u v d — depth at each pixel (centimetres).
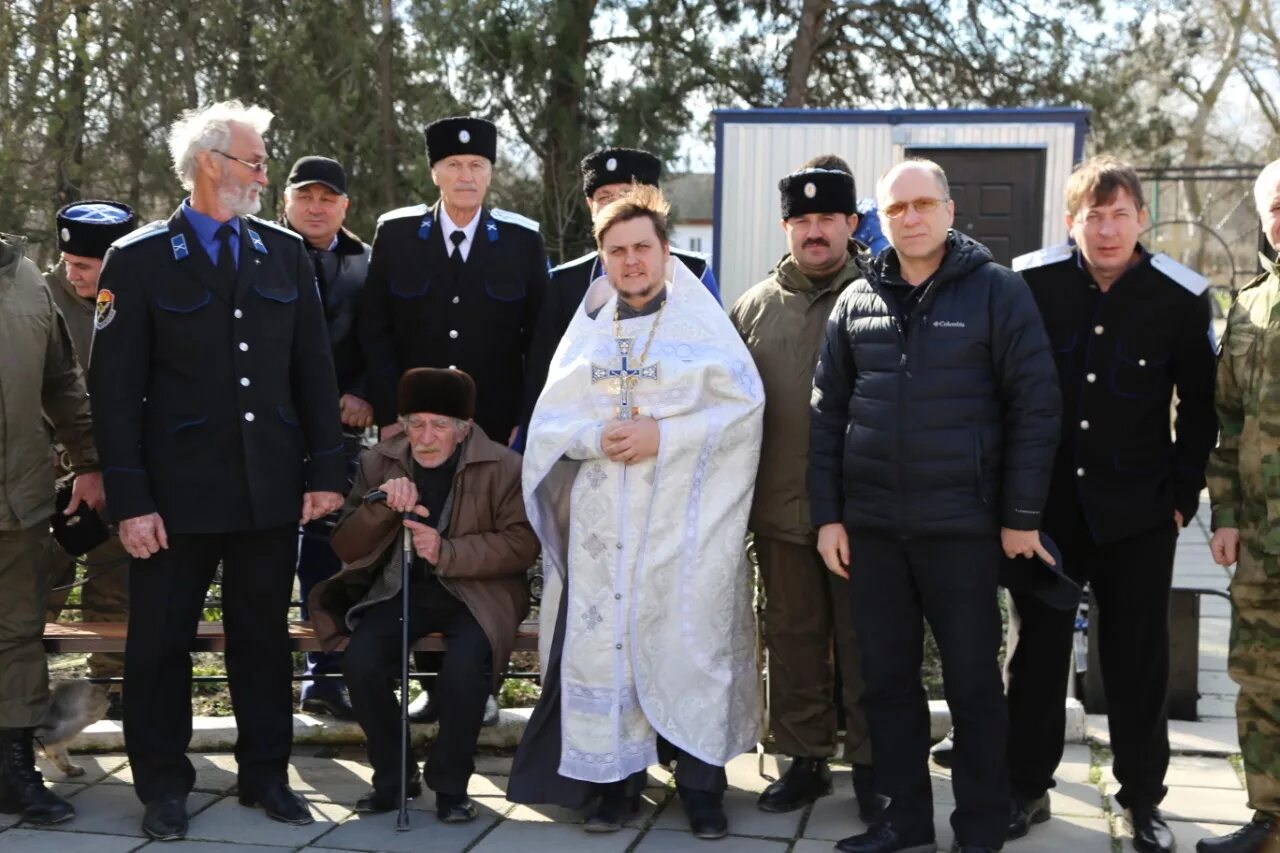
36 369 392
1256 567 354
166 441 377
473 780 433
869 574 358
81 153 1330
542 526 403
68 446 418
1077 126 1059
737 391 386
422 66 1418
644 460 385
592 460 391
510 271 465
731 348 392
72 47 1267
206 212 382
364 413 494
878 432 347
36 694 396
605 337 397
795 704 403
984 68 1530
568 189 1424
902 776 361
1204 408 363
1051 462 338
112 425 371
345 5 1431
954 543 344
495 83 1418
